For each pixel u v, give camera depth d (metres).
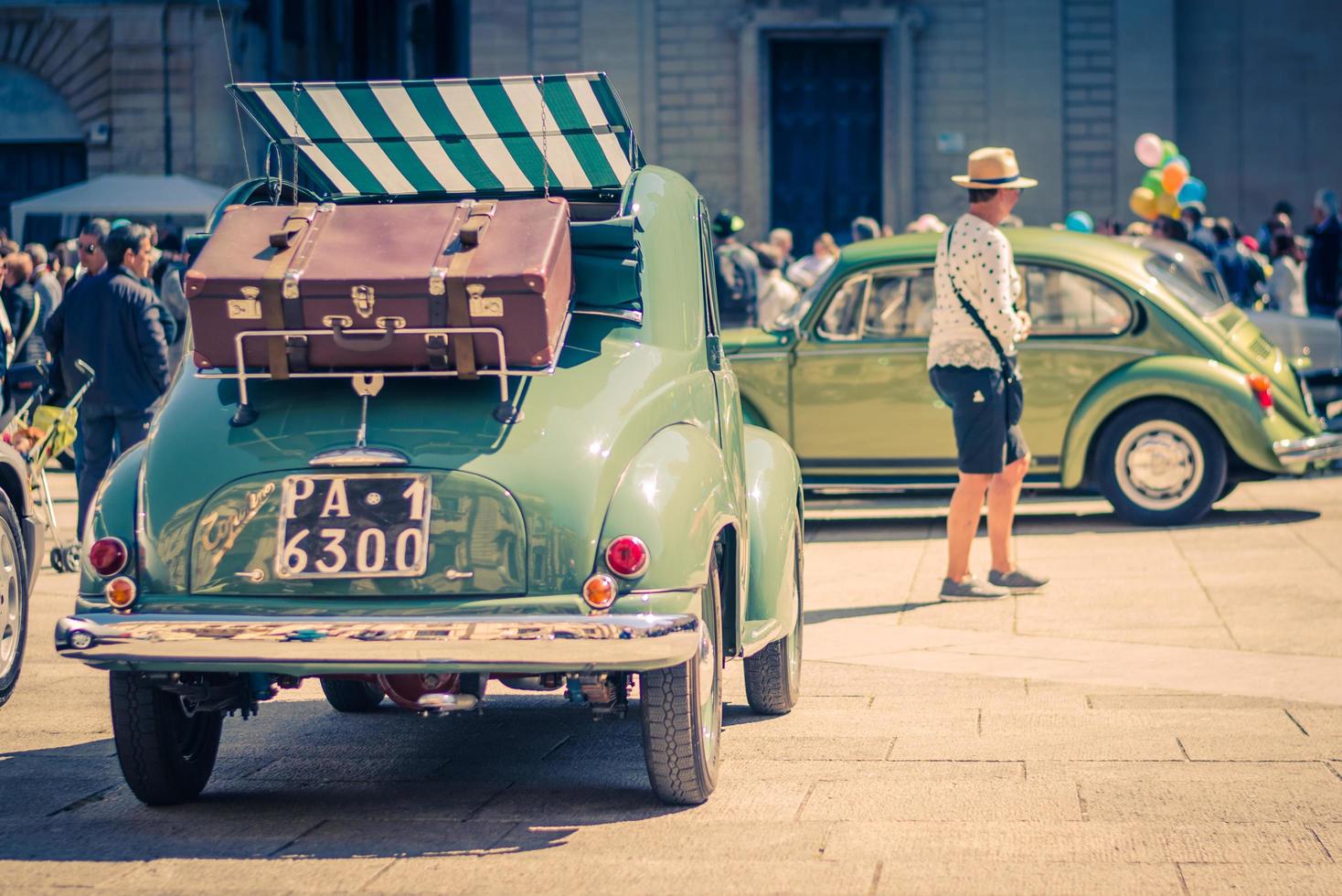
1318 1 52.69
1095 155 49.78
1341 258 30.39
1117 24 49.69
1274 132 52.81
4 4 46.38
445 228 7.58
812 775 8.52
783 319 18.80
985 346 13.30
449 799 8.23
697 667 7.70
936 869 6.96
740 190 49.62
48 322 16.22
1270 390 17.53
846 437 18.20
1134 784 8.20
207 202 36.44
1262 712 9.73
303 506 7.34
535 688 7.91
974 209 13.39
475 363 7.38
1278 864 6.94
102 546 7.46
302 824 7.80
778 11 49.25
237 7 46.41
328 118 9.16
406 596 7.28
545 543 7.27
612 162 9.62
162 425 7.73
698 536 7.50
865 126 50.44
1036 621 12.73
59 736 9.62
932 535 17.61
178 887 6.86
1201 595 13.55
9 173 47.78
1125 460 17.59
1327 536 16.48
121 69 46.44
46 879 6.96
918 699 10.30
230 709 8.20
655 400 7.83
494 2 49.81
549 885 6.84
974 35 49.72
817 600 13.90
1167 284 17.88
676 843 7.38
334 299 7.29
